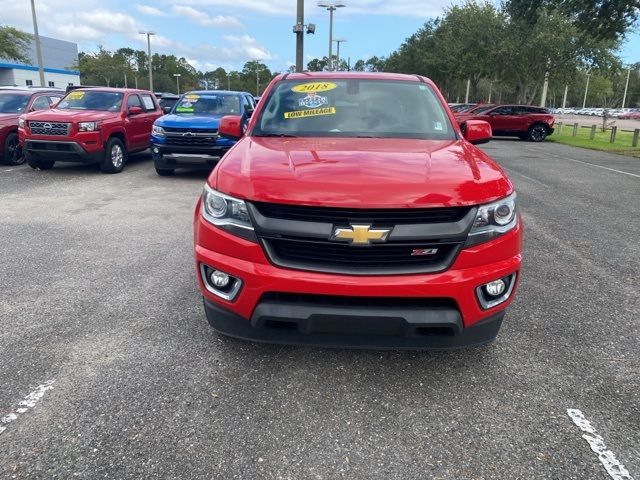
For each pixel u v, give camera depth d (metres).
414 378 3.17
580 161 15.17
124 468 2.38
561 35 30.27
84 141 10.38
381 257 2.76
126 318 3.88
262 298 2.82
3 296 4.27
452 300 2.78
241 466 2.41
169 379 3.09
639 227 7.05
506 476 2.39
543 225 7.06
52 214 7.15
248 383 3.07
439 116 4.23
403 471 2.41
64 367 3.20
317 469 2.41
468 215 2.79
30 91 13.01
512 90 42.75
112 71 72.12
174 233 6.25
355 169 2.93
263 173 2.91
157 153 10.29
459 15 36.00
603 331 3.85
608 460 2.50
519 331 3.81
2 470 2.35
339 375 3.18
